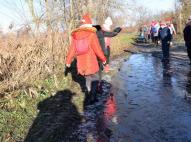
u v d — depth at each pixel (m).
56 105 3.26
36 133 2.54
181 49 9.20
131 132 2.58
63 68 4.56
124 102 3.46
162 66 6.01
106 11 8.71
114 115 3.01
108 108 3.24
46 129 2.62
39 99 3.34
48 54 4.18
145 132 2.57
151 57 7.73
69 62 3.42
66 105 3.27
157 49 10.09
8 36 3.82
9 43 3.64
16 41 3.75
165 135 2.50
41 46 4.18
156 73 5.23
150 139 2.43
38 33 4.27
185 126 2.67
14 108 2.96
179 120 2.82
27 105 3.10
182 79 4.59
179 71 5.30
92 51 3.35
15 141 2.38
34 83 3.57
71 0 5.16
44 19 4.48
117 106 3.31
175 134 2.51
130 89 4.09
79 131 2.62
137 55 8.42
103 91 4.02
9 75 3.27
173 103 3.35
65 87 3.98
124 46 10.97
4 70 3.29
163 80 4.59
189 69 5.46
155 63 6.52
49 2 4.71
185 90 3.89
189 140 2.39
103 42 4.08
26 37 4.09
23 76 3.46
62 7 4.95
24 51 3.68
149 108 3.21
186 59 6.86
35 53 3.92
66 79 4.26
